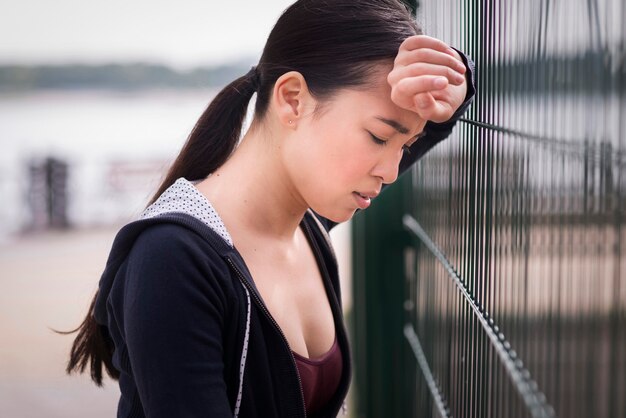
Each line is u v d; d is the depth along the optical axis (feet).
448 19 5.51
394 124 3.79
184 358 3.59
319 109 3.88
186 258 3.67
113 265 3.85
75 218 34.42
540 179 3.20
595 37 2.60
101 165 34.71
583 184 2.71
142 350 3.61
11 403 14.43
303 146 3.97
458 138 4.96
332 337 4.54
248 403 3.90
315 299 4.51
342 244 25.77
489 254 4.04
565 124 2.88
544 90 3.12
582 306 2.73
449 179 5.27
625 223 2.41
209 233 3.80
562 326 2.92
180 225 3.78
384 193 9.02
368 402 9.45
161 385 3.58
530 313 3.31
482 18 4.27
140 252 3.72
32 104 94.12
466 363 4.64
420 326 7.13
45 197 33.91
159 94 99.45
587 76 2.66
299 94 3.92
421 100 3.61
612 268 2.51
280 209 4.26
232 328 3.80
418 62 3.70
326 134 3.88
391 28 3.85
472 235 4.42
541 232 3.20
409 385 8.57
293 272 4.42
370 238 9.18
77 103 94.22
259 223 4.26
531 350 3.27
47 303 21.61
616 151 2.44
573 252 2.81
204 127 4.37
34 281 24.25
